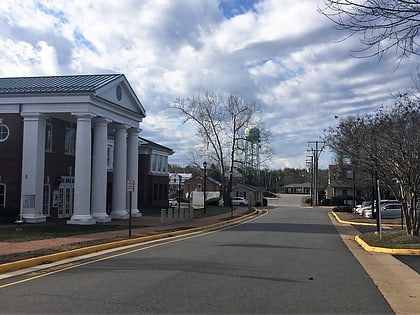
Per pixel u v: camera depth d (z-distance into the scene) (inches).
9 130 1213.1
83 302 333.7
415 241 759.1
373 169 879.7
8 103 1198.9
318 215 2000.5
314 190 3410.4
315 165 3334.2
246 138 2642.7
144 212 1723.7
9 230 937.5
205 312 307.6
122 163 1395.2
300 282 422.6
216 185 4025.6
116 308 316.5
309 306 329.4
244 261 555.2
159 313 304.0
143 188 2236.7
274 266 518.9
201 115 2620.6
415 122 773.9
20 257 541.6
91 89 1168.8
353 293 378.9
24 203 1163.3
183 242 810.2
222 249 688.4
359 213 1959.9
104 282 412.2
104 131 1266.0
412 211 804.0
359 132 934.4
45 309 313.9
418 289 403.2
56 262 556.1
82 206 1154.7
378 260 603.5
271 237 920.9
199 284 402.9
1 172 1213.1
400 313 315.6
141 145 2233.0
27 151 1187.9
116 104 1307.8
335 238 943.7
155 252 652.7
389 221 1496.1
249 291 376.5
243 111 2652.6
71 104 1173.1
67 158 1408.7
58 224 1123.3
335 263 559.2
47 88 1201.4
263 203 3356.3
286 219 1672.0
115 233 912.9
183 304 329.1
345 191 3634.4
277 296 359.6
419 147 762.2
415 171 775.1
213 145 2664.9
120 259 577.3
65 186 1397.6
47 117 1235.2
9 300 341.4
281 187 6692.9
